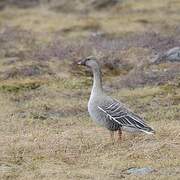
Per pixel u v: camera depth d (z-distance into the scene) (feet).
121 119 58.23
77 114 73.05
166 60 91.71
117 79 87.04
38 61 93.71
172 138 59.77
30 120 69.41
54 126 67.67
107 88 82.69
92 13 145.69
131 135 61.67
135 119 58.08
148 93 78.33
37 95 79.92
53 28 123.95
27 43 107.86
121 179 50.26
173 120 68.13
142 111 72.84
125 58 95.30
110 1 149.48
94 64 59.98
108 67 91.86
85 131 64.69
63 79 86.12
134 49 99.25
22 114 72.38
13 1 161.17
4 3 160.66
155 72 86.28
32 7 159.12
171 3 141.69
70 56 97.09
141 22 125.70
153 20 126.52
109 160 54.90
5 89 81.51
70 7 152.15
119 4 146.72
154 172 51.78
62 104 75.51
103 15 139.64
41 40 112.27
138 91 79.61
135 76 85.35
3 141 61.62
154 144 58.03
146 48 99.76
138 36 109.19
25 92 81.00
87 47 102.78
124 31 116.78
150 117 69.77
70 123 68.74
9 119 70.18
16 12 150.41
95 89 59.93
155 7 138.72
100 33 115.85
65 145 59.52
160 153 55.77
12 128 66.69
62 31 121.39
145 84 83.41
